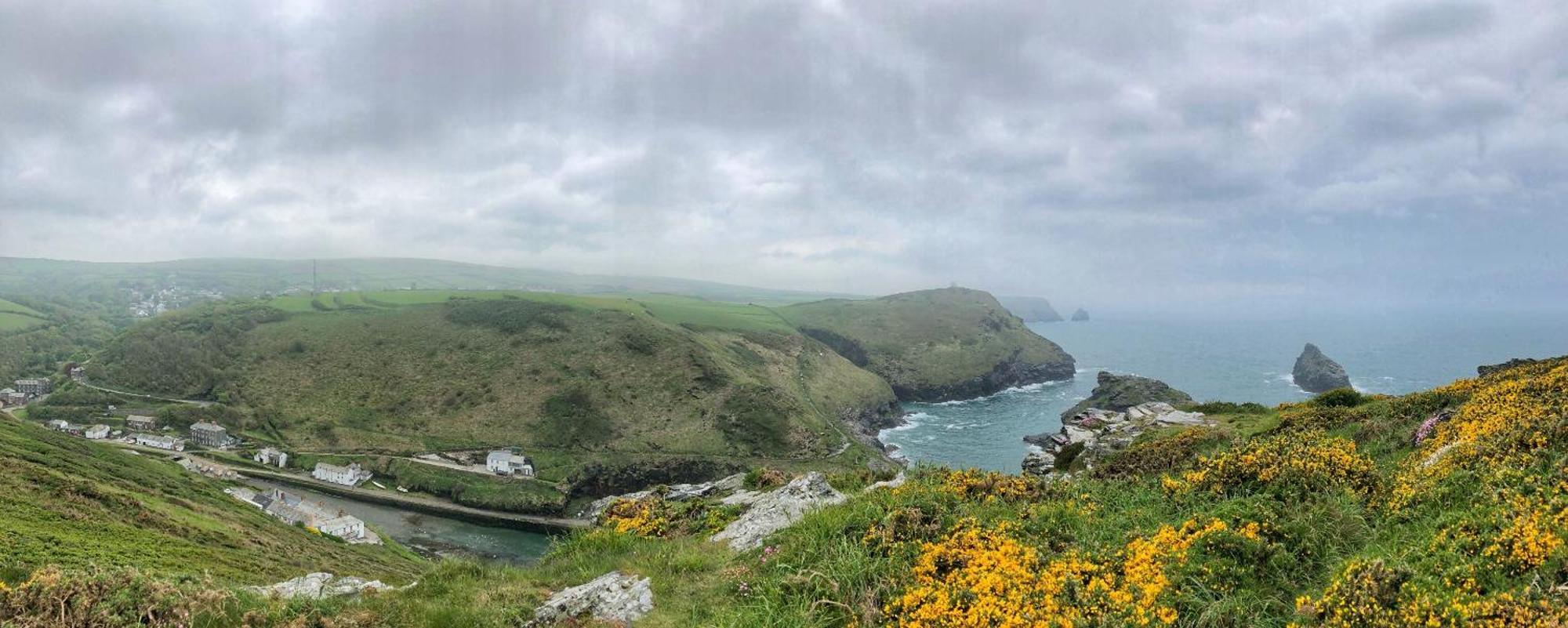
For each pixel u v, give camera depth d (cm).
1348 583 786
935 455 15225
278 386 18412
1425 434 1836
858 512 1273
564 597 1206
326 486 13975
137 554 5200
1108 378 12081
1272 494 1180
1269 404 16862
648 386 18100
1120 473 2208
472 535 11944
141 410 17138
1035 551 1054
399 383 18450
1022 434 17900
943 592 942
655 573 1267
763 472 2386
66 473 7444
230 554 6316
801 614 988
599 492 14562
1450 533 913
